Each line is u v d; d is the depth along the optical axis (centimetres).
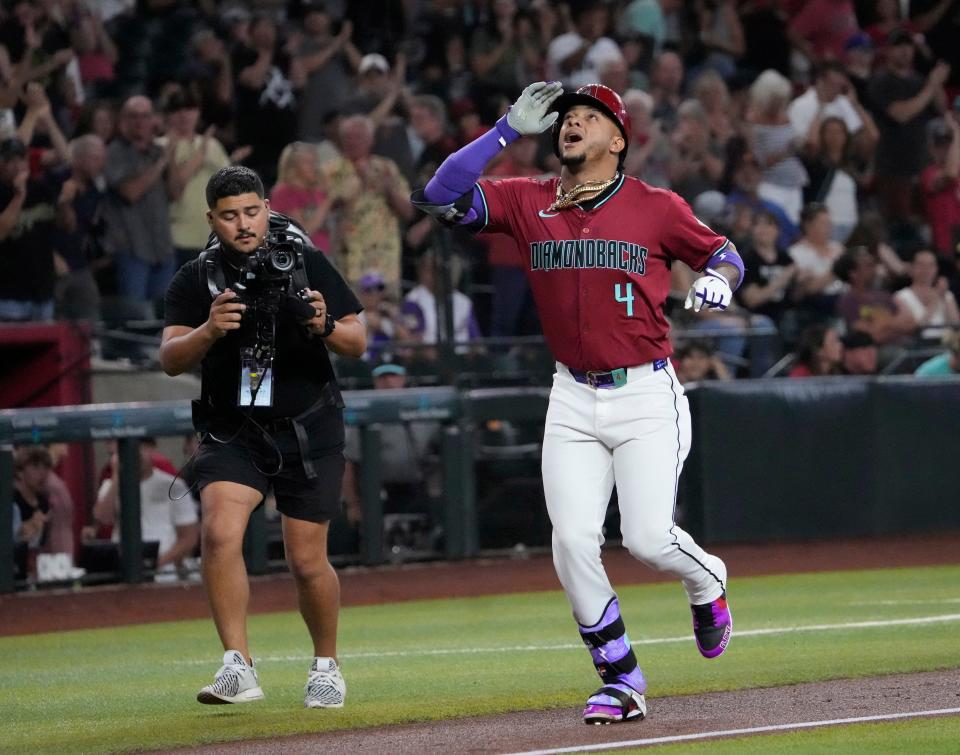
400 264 4781
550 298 1773
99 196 4434
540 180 1819
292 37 5156
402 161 5038
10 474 3756
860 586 3609
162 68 5138
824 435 4591
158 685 2312
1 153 4228
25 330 4203
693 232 1748
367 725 1778
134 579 3931
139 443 3922
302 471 1875
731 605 3244
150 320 4484
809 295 5175
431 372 4397
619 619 1755
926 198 5884
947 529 4762
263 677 2311
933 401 4759
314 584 1902
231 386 1870
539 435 4444
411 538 4275
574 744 1580
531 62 5653
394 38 5525
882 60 6097
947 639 2489
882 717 1700
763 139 5588
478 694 2033
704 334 4675
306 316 1805
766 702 1855
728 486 4456
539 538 4453
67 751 1680
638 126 5362
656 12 5925
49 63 4572
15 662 2747
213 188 1819
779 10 6119
